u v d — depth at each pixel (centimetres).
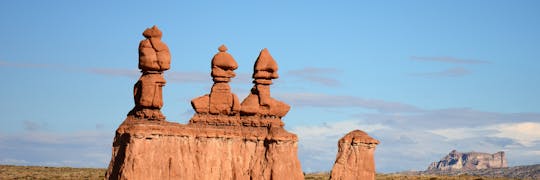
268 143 9244
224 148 9025
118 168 8181
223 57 9181
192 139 8744
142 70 8506
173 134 8525
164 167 8375
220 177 8931
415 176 18088
